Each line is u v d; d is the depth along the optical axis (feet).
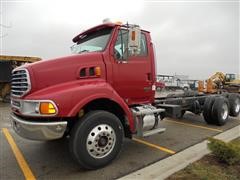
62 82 11.69
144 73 15.61
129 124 13.21
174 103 20.90
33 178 11.27
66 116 10.78
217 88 37.32
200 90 32.35
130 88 14.67
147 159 13.38
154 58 16.49
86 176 11.32
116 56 13.92
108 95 12.28
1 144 16.84
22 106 11.28
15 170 12.23
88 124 11.37
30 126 10.73
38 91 11.08
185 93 25.02
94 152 11.65
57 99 10.68
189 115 29.37
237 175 10.71
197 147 15.56
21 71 11.71
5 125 24.03
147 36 16.05
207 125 23.20
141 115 14.17
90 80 12.55
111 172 11.68
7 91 46.21
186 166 11.93
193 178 10.44
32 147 16.08
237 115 26.48
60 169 12.26
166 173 11.20
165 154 14.21
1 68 45.34
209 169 11.41
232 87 39.17
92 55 12.94
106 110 13.29
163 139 17.67
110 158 12.21
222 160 12.35
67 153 14.75
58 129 10.82
